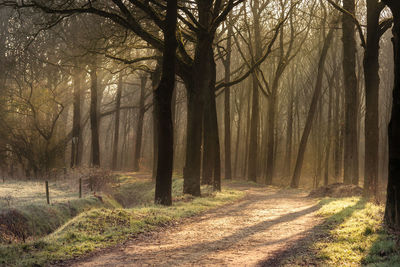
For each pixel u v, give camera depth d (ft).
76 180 75.56
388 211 30.19
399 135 29.71
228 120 124.26
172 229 35.94
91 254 26.13
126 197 77.25
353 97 75.36
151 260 24.34
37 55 97.04
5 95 93.71
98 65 84.69
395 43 31.04
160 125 50.75
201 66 61.82
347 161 76.02
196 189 63.21
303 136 110.63
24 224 36.94
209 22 69.36
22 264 22.65
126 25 53.98
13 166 95.40
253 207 54.29
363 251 24.59
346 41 74.54
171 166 51.21
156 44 54.85
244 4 104.53
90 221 33.27
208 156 82.43
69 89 130.21
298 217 42.22
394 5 31.22
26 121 94.89
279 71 114.21
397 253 22.80
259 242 29.35
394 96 30.50
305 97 146.61
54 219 41.91
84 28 80.74
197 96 62.13
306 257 23.94
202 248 27.68
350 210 39.86
